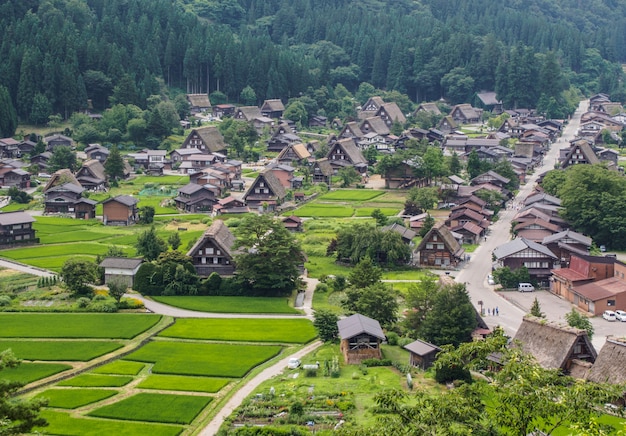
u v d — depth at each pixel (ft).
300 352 311.68
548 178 590.96
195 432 236.22
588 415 156.15
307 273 431.43
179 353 308.19
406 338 319.88
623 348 253.44
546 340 275.39
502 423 158.51
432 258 444.96
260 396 259.80
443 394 168.86
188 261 405.18
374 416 236.63
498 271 411.13
